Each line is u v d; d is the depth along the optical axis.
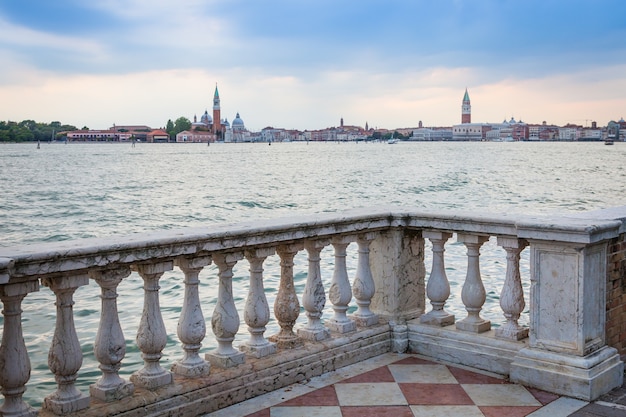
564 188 52.31
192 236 4.46
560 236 4.96
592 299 5.08
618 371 5.23
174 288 14.07
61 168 82.50
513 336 5.57
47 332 10.54
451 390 5.17
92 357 9.36
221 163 102.94
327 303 12.28
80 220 30.81
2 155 137.25
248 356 5.19
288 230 5.15
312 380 5.36
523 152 170.12
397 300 6.19
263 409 4.77
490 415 4.70
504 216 5.55
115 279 4.17
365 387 5.23
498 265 16.30
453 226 5.81
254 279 5.17
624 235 5.48
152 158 126.12
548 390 5.12
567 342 5.09
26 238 25.06
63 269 3.85
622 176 67.31
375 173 74.00
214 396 4.70
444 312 6.19
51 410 4.04
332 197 44.69
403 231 6.18
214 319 4.96
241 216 33.53
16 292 3.72
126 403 4.22
